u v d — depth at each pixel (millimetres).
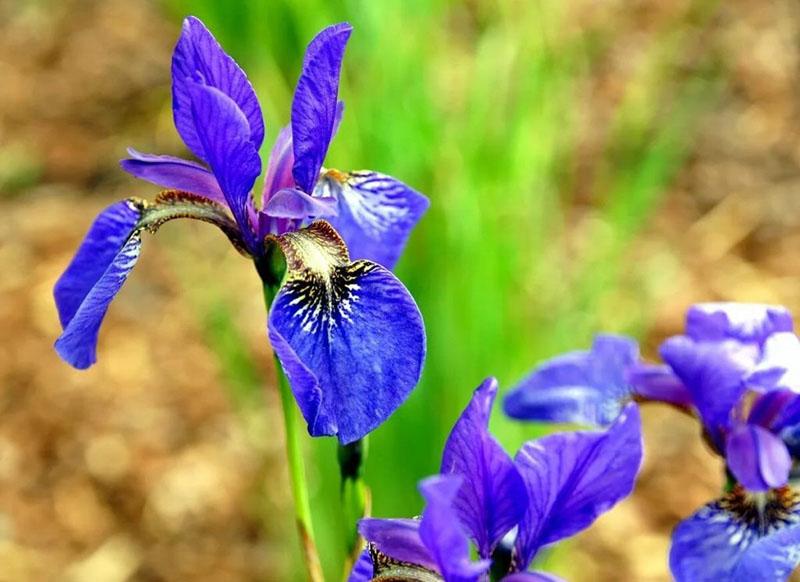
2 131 1541
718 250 1285
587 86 1479
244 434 1094
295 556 870
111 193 1431
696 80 1515
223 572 976
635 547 992
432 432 778
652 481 1056
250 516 1025
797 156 1421
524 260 870
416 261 763
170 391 1155
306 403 441
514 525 450
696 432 1108
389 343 455
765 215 1334
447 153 795
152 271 1303
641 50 1559
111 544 1005
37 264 1312
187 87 472
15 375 1171
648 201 1021
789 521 502
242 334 1172
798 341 505
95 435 1107
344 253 473
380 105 777
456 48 1094
